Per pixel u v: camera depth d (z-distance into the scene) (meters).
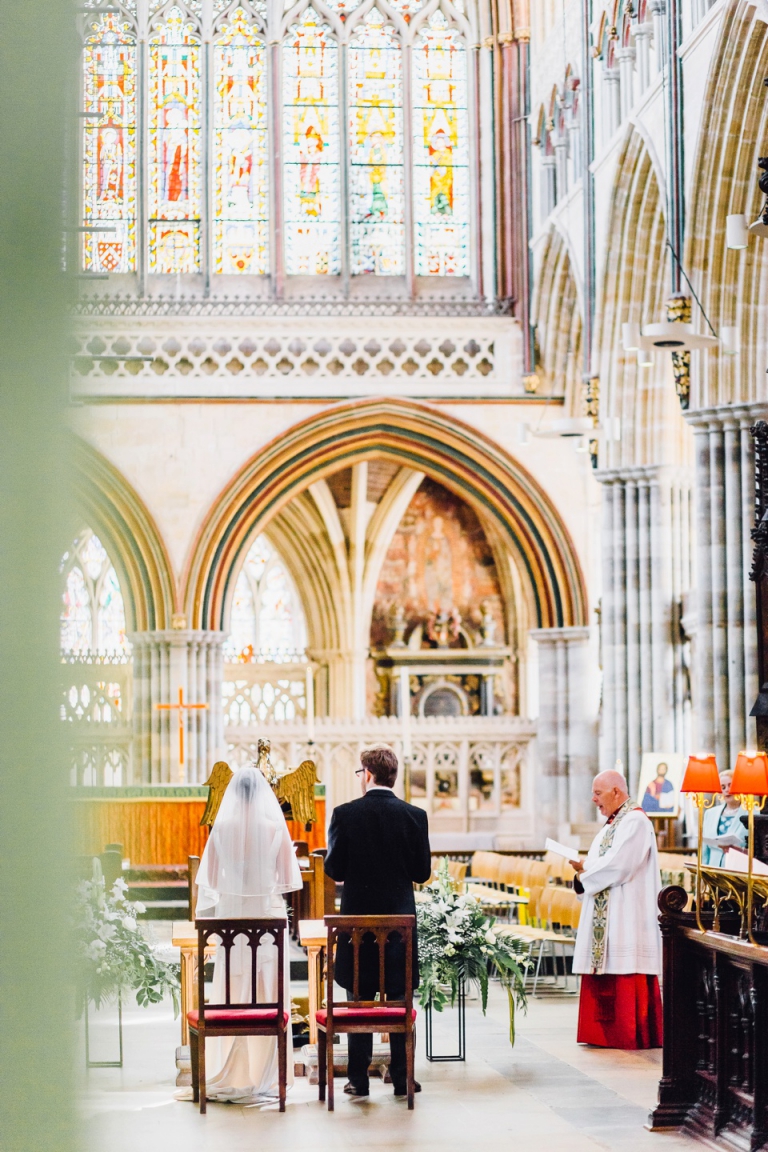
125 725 28.30
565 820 25.23
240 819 9.42
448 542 29.91
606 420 21.83
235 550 25.05
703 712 18.31
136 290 25.62
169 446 24.77
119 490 24.56
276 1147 7.64
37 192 1.48
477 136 26.38
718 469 18.45
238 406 24.88
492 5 26.19
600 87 22.00
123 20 26.28
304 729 26.44
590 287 22.38
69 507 1.52
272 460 24.95
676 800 20.67
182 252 26.05
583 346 22.78
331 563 29.53
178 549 24.70
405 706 21.58
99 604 30.64
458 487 25.75
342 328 25.17
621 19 20.92
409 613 29.83
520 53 25.80
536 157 25.52
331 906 12.30
